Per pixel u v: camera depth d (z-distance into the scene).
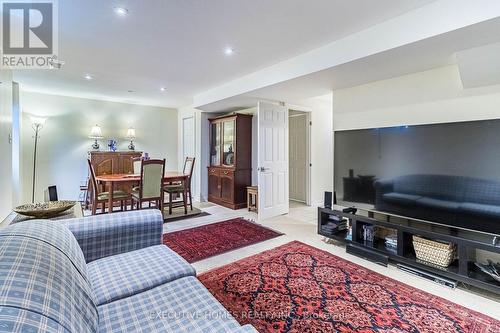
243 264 2.56
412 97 2.80
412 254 2.51
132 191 4.44
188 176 4.82
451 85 2.53
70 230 1.55
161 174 4.20
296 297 2.00
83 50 2.83
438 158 2.35
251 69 3.46
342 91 3.49
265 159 4.30
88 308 0.94
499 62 2.08
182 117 6.70
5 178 2.77
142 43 2.65
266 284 2.19
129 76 3.82
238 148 5.11
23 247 0.91
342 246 3.05
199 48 2.76
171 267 1.53
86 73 3.67
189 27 2.31
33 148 5.05
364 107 3.23
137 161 5.17
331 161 5.69
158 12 2.06
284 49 2.78
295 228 3.77
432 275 2.26
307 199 5.39
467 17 1.74
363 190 2.93
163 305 1.20
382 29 2.20
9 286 0.69
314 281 2.24
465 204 2.19
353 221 2.87
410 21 2.02
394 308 1.87
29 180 5.01
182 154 6.76
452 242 2.17
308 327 1.67
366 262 2.62
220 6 1.97
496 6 1.63
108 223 1.72
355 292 2.07
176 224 3.96
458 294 2.06
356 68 2.63
